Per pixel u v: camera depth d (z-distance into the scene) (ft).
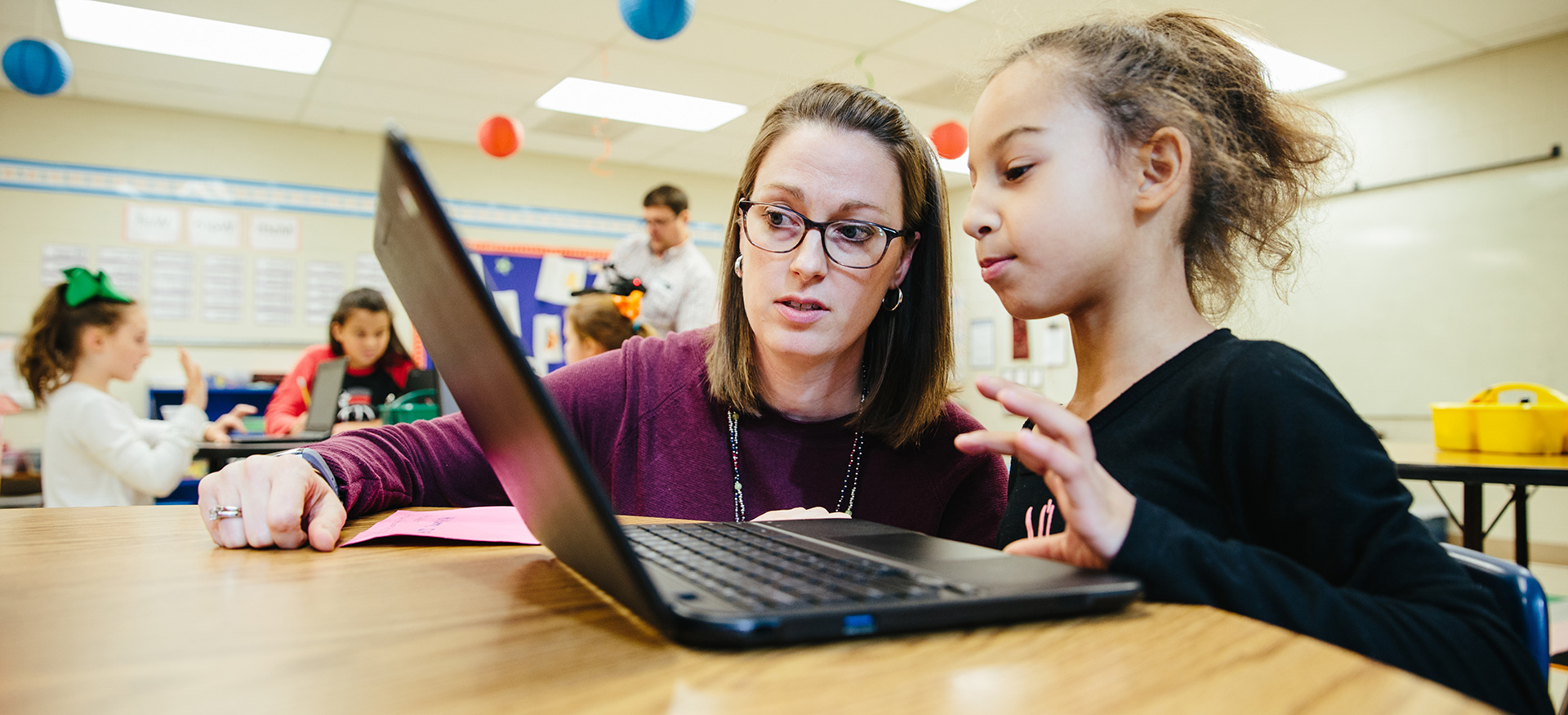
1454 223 12.32
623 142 16.61
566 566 1.68
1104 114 2.03
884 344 3.04
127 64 12.33
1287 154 2.41
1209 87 2.22
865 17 10.72
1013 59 2.25
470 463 2.87
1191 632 1.18
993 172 2.17
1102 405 2.21
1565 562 11.40
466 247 1.06
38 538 2.07
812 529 1.87
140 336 7.84
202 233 14.80
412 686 0.95
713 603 1.14
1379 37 11.25
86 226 14.06
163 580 1.55
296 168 15.46
